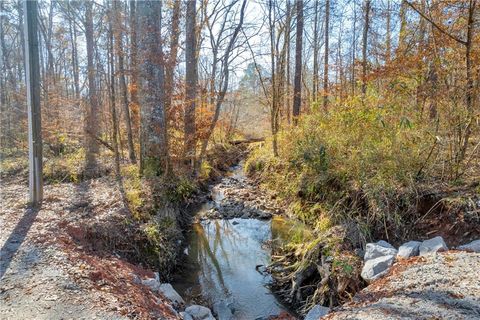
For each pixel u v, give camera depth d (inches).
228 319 163.5
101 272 143.1
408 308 109.7
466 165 196.9
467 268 131.0
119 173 311.6
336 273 165.8
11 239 166.9
